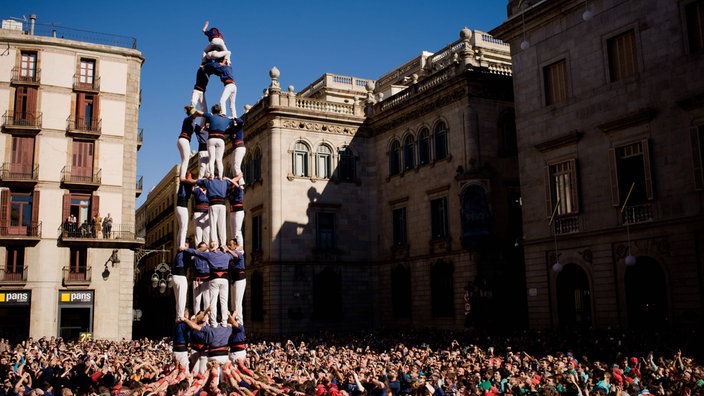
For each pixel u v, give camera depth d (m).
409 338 34.66
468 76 39.47
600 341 25.92
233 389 15.28
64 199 42.12
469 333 34.22
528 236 33.91
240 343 16.69
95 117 43.72
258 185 47.81
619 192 29.17
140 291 87.81
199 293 16.59
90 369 18.14
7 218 40.91
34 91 42.41
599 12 30.66
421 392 14.79
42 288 40.56
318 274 45.78
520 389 14.80
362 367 18.28
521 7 35.28
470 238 37.81
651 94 28.16
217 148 17.59
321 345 31.20
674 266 26.61
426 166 43.19
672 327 26.45
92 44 44.25
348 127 48.66
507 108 40.94
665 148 27.42
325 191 47.03
